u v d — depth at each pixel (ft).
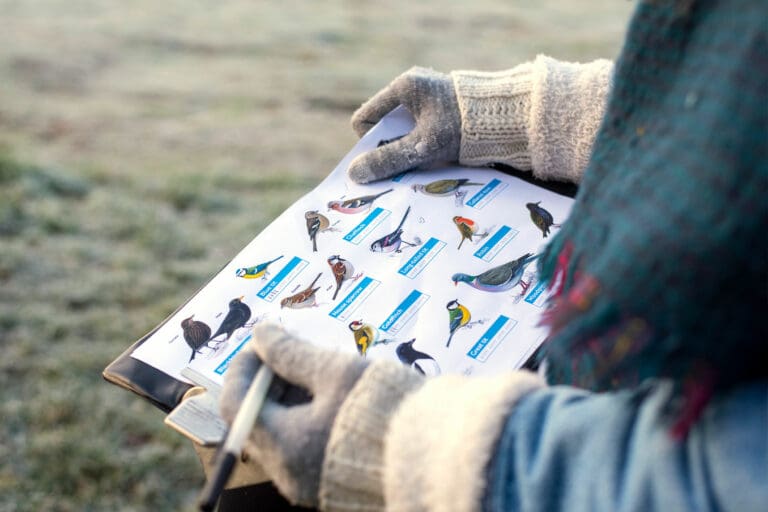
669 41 1.52
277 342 2.07
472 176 3.03
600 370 1.49
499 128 2.97
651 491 1.47
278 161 9.30
